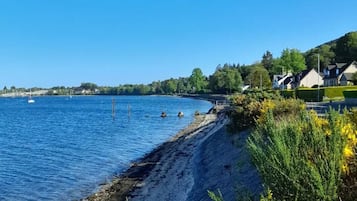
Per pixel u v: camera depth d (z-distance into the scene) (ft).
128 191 64.80
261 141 24.27
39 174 81.10
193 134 136.98
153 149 112.68
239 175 50.14
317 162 19.72
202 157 83.97
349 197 19.15
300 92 198.18
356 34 426.51
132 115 273.54
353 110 28.40
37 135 157.79
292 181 19.03
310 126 22.54
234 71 489.67
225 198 45.57
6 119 257.75
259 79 399.24
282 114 64.13
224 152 73.97
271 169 19.83
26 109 394.32
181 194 58.13
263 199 18.90
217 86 501.15
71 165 89.97
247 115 78.89
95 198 62.44
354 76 277.44
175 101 512.22
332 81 329.72
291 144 20.77
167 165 82.79
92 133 160.56
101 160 95.25
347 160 20.54
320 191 18.56
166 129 171.32
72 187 69.97
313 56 456.04
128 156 100.37
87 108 393.09
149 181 69.97
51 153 108.47
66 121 234.58
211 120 202.08
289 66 409.08
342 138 21.38
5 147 122.52
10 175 80.48
